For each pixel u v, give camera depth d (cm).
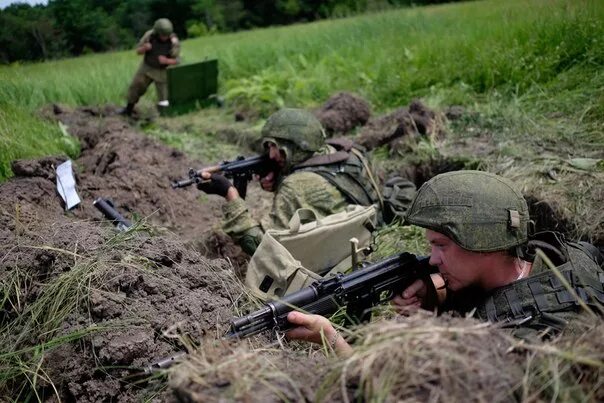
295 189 383
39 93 864
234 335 214
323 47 1068
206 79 941
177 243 319
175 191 554
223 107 937
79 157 632
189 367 149
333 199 384
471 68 733
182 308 267
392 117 610
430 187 223
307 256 343
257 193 597
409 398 132
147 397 233
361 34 1092
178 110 924
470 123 592
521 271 223
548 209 421
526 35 743
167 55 895
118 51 1262
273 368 153
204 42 1431
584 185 434
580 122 549
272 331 248
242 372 146
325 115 687
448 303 236
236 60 1098
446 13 1079
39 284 291
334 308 238
